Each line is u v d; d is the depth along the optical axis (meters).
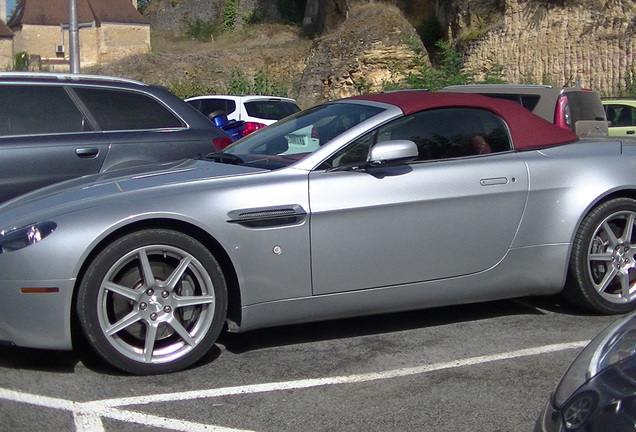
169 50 54.12
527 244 5.40
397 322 5.67
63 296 4.35
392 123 5.25
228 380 4.56
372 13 35.91
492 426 3.95
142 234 4.49
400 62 34.25
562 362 4.81
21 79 6.87
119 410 4.14
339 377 4.60
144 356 4.55
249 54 44.81
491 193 5.26
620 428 2.51
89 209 4.51
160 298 4.58
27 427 3.91
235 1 57.03
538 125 5.73
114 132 6.98
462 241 5.21
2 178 6.42
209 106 17.08
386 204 4.98
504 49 32.09
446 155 5.31
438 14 38.19
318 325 5.61
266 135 5.86
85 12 55.16
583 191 5.49
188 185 4.80
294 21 54.62
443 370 4.70
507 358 4.89
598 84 28.97
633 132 16.34
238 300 4.78
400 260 5.06
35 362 4.84
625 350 2.89
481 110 5.54
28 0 57.88
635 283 5.74
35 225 4.43
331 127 5.40
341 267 4.92
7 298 4.37
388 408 4.17
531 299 6.25
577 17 29.95
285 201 4.79
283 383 4.51
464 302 5.37
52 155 6.62
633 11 28.81
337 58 35.72
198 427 3.93
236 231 4.68
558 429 2.68
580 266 5.54
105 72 44.44
